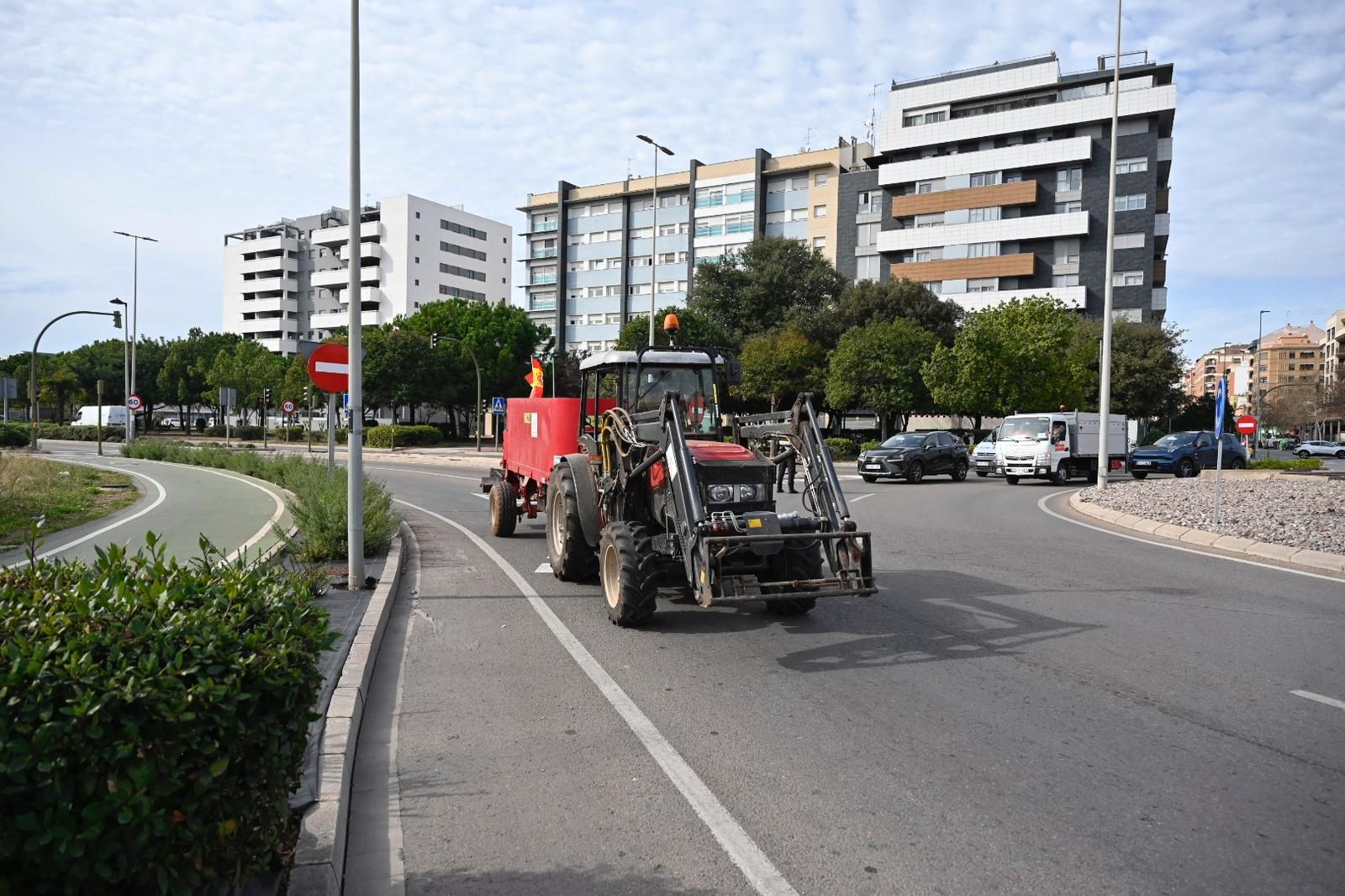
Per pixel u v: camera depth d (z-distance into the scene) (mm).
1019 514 16844
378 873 3254
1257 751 4438
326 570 8695
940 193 61875
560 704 5211
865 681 5672
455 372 61156
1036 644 6621
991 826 3602
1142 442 51688
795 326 49938
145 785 2188
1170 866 3271
